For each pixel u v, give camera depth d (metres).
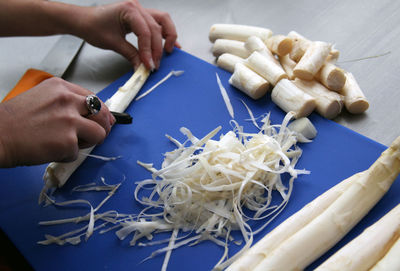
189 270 0.72
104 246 0.77
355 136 0.89
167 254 0.75
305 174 0.84
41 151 0.75
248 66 1.05
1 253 0.89
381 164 0.73
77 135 0.81
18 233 0.80
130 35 1.27
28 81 1.05
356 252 0.65
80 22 1.10
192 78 1.09
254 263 0.68
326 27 1.20
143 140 0.96
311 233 0.68
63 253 0.76
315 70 0.96
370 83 1.02
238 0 1.34
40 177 0.89
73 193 0.86
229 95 1.04
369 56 1.09
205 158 0.82
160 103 1.04
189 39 1.24
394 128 0.92
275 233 0.71
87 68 1.17
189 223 0.79
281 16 1.26
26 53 1.25
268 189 0.83
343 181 0.78
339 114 0.97
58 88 0.80
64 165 0.86
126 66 1.17
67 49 1.19
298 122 0.92
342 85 0.95
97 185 0.87
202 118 0.99
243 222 0.76
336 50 1.03
